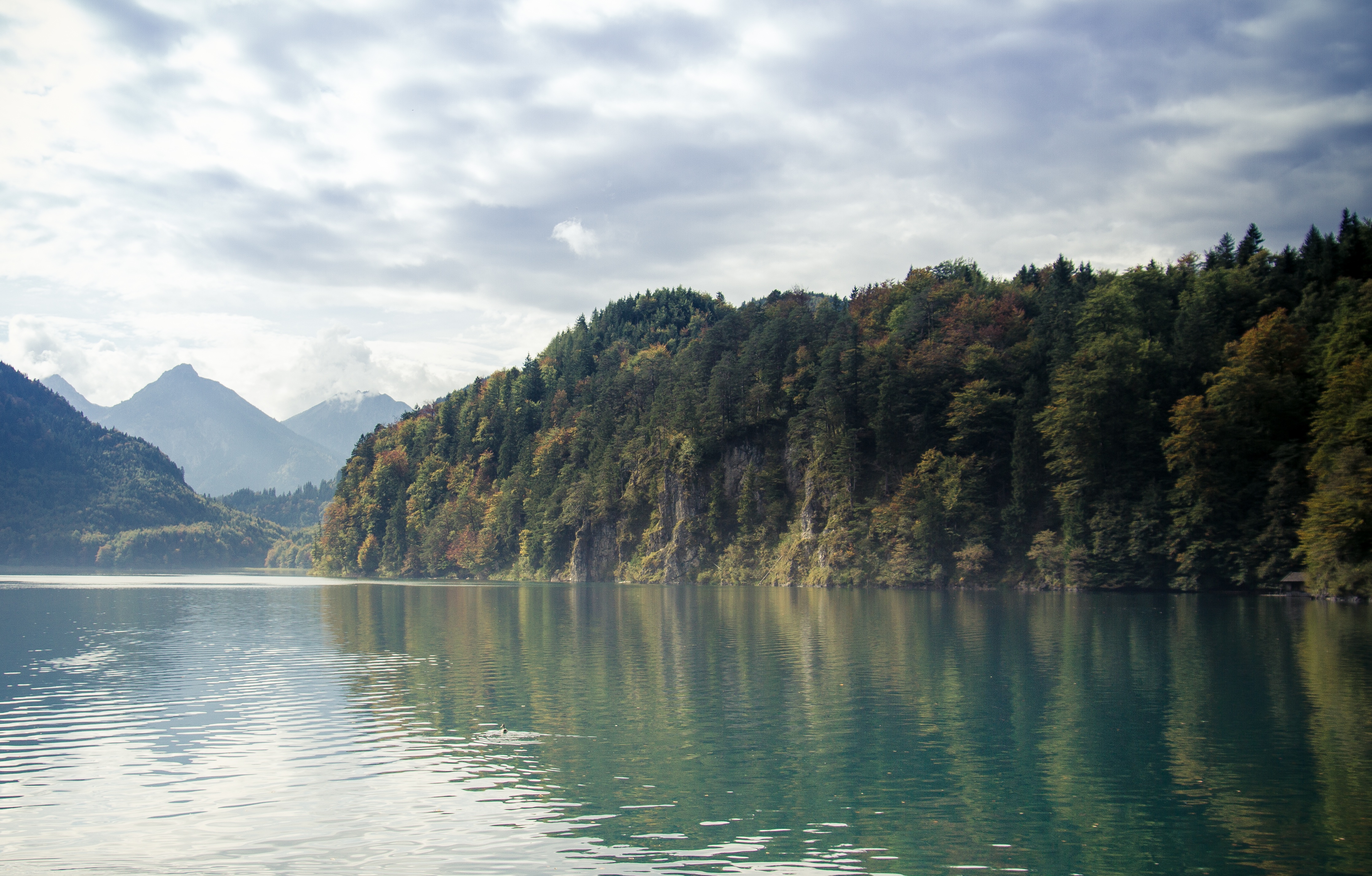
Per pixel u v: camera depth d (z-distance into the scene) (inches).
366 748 1396.4
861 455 6087.6
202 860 952.9
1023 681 1957.4
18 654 2506.2
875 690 1871.3
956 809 1107.3
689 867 927.0
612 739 1448.1
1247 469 4291.3
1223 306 5403.5
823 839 1007.0
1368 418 3533.5
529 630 3115.2
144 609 4256.9
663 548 7175.2
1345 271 5260.8
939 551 5260.8
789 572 6063.0
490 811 1099.3
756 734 1483.8
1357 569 3580.2
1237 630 2824.8
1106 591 4628.4
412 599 5142.7
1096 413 4640.8
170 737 1472.7
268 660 2357.3
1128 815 1083.3
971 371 5664.4
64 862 947.3
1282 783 1200.2
